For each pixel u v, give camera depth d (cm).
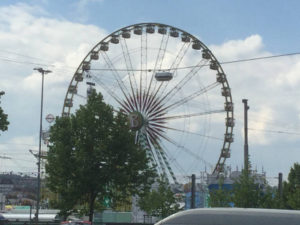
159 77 8362
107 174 5644
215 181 9000
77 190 5594
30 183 16962
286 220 1861
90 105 5922
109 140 5744
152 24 9050
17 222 7294
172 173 8344
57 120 5941
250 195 5709
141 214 9462
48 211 9962
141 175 5884
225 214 1969
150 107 8444
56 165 5669
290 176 9969
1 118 4381
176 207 8194
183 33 8944
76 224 4978
